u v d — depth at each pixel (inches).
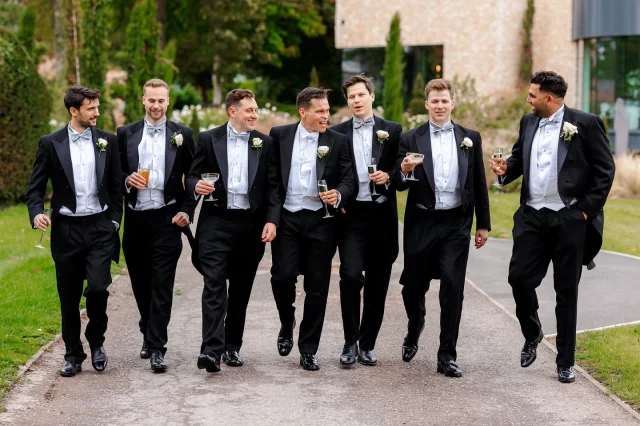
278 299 331.9
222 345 314.0
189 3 1961.1
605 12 1348.4
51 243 318.0
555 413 278.8
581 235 310.2
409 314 335.6
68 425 265.1
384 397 293.7
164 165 326.6
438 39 1648.6
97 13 1034.1
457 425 267.4
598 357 339.3
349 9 1721.2
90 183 315.3
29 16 958.4
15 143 832.9
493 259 581.9
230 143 324.5
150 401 288.0
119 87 1665.8
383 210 327.6
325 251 324.5
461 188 319.0
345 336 331.9
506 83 1609.3
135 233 328.5
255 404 285.4
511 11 1604.3
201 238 322.7
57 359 337.4
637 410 282.2
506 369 329.4
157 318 324.5
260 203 323.3
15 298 425.1
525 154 317.1
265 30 2096.5
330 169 322.0
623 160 1011.3
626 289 478.9
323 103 322.0
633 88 1359.5
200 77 2306.8
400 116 1286.9
